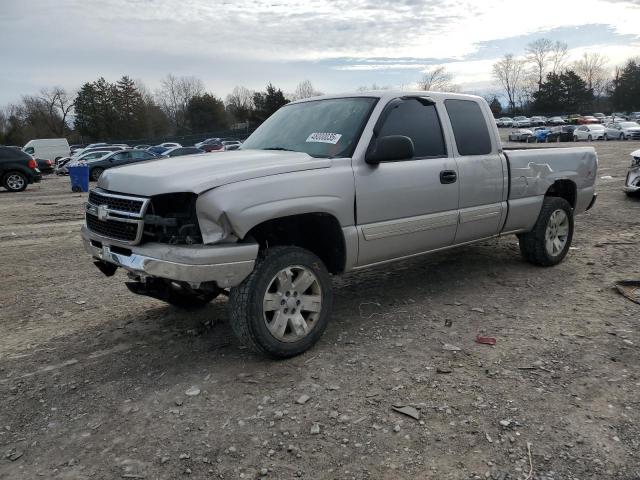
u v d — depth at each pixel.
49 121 88.00
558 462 2.71
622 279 5.64
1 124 83.25
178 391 3.54
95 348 4.32
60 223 11.31
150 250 3.55
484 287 5.49
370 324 4.57
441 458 2.77
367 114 4.40
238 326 3.70
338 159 4.10
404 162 4.51
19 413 3.37
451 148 4.92
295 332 3.90
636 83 93.81
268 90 79.50
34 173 20.56
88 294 5.80
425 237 4.72
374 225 4.28
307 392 3.45
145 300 5.51
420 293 5.36
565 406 3.21
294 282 3.89
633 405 3.20
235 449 2.90
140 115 88.31
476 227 5.19
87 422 3.23
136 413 3.30
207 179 3.49
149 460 2.84
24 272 6.84
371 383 3.54
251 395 3.44
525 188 5.64
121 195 3.75
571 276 5.80
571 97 95.69
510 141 50.94
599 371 3.62
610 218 9.30
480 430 2.99
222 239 3.48
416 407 3.23
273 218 3.67
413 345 4.12
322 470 2.71
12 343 4.50
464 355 3.92
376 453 2.82
